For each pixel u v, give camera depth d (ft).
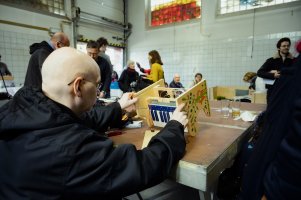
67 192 1.61
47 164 1.58
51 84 1.92
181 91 3.34
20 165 1.59
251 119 3.91
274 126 1.49
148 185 1.82
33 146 1.62
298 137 1.04
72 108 2.01
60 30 15.76
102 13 18.84
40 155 1.59
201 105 3.13
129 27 21.09
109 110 3.19
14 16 13.26
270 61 8.79
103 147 1.76
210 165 2.02
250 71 15.42
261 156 1.55
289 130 1.13
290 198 1.08
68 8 16.21
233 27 15.74
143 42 20.49
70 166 1.60
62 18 15.88
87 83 1.99
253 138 3.29
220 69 16.66
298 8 13.35
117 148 1.84
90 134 1.79
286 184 1.08
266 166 1.40
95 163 1.67
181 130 2.28
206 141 2.71
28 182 1.57
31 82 5.80
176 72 18.92
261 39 14.78
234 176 3.26
